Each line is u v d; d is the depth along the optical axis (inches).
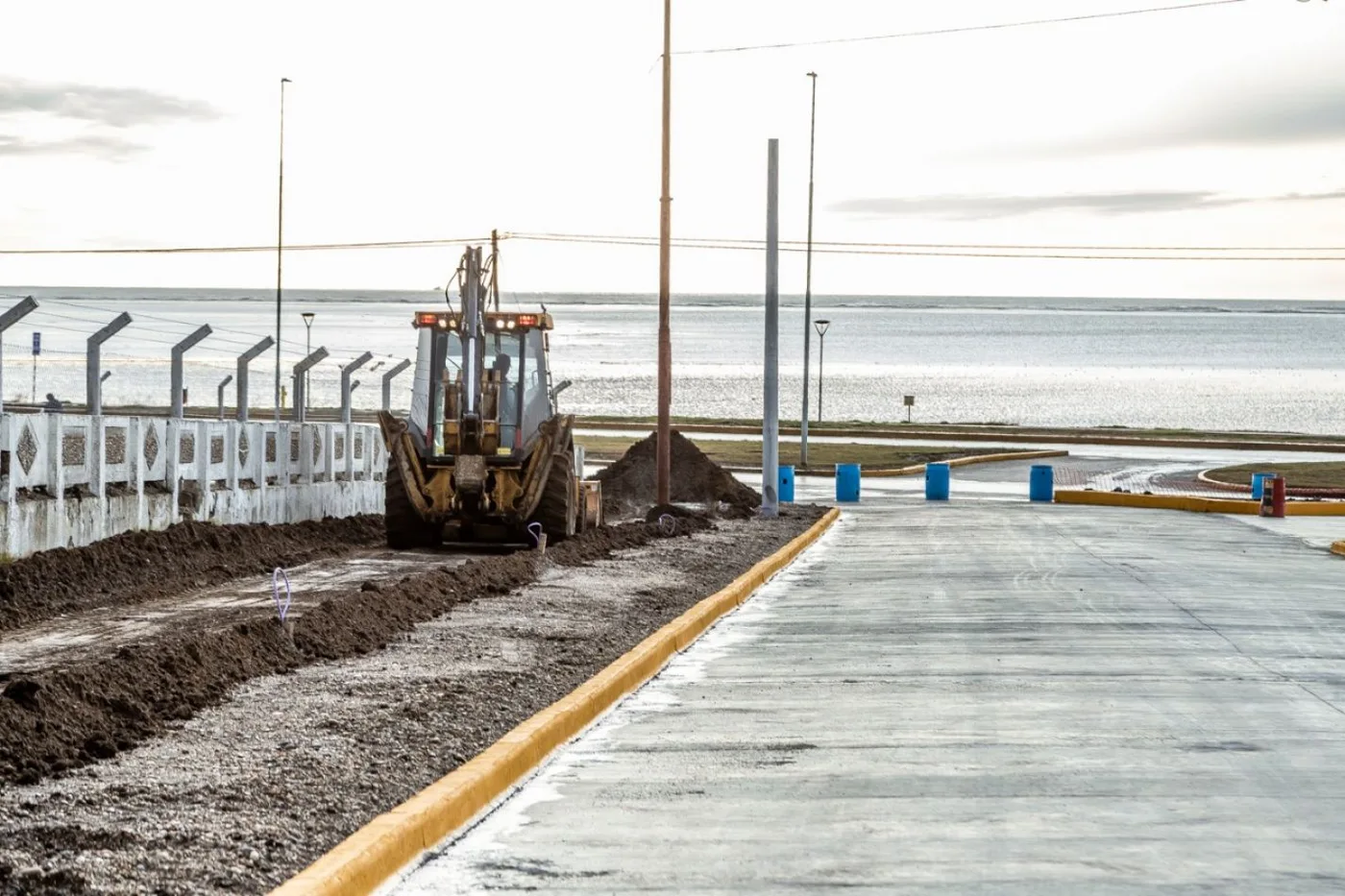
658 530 1739.7
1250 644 963.3
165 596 1099.3
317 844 476.1
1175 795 572.7
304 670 794.8
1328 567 1477.6
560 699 725.9
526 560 1325.0
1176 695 784.9
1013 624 1056.2
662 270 1984.5
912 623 1063.6
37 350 3550.7
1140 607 1152.2
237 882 431.5
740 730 698.8
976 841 508.1
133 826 486.0
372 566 1333.7
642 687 816.9
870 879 465.4
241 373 1546.5
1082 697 779.4
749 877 467.8
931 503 2428.6
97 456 1234.6
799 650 944.9
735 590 1189.7
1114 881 463.5
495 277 1515.7
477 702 714.2
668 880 465.4
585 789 585.0
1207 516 2199.8
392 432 1504.7
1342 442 4266.7
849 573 1408.7
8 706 600.4
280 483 1626.5
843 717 727.1
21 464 1123.9
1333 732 691.4
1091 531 1895.9
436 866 482.9
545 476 1486.2
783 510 2175.2
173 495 1362.0
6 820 488.7
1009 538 1800.0
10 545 1096.2
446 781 550.6
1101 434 4534.9
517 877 470.0
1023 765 622.5
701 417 5639.8
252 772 565.9
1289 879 466.3
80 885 418.9
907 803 561.0
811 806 557.6
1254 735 685.3
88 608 1029.8
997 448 3882.9
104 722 630.5
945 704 760.3
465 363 1454.2
